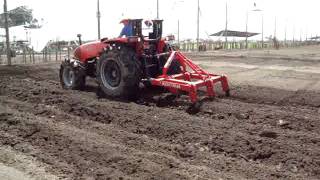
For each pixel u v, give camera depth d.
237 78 14.54
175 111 8.92
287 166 6.12
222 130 7.54
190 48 43.38
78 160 6.15
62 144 6.81
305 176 5.79
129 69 9.80
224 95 10.68
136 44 10.12
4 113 8.62
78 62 11.34
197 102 9.52
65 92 10.91
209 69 17.94
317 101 10.16
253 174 5.76
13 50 29.77
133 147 6.75
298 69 18.06
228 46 57.00
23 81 13.01
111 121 8.27
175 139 7.22
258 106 9.38
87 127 7.84
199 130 7.53
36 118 8.34
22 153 6.50
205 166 6.02
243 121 8.23
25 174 5.72
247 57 26.62
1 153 6.51
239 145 6.82
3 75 14.66
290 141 7.05
